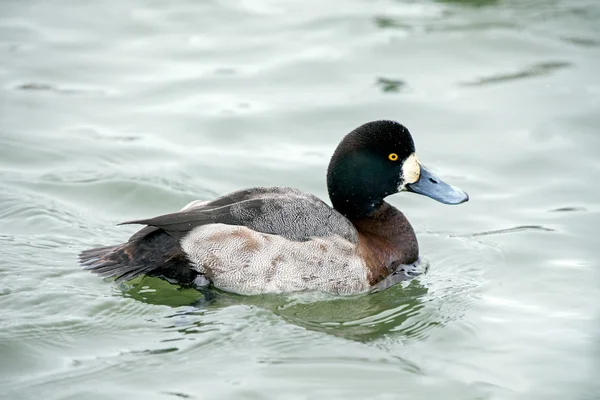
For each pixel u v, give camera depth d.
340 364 9.02
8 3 19.80
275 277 10.16
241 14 19.56
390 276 11.10
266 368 8.87
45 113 15.46
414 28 18.69
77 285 10.31
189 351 9.11
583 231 12.28
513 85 16.41
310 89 16.47
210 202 10.62
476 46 17.84
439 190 11.35
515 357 9.26
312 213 10.49
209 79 16.75
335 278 10.38
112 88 16.41
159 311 9.88
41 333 9.31
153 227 10.29
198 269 10.10
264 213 10.31
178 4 20.02
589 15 18.94
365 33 18.47
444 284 11.05
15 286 10.16
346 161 11.21
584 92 16.05
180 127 15.19
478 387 8.67
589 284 10.88
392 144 11.20
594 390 8.65
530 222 12.62
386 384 8.67
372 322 10.06
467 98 16.06
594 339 9.59
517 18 18.94
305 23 19.03
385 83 16.58
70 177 13.47
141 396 8.27
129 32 18.58
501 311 10.29
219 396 8.31
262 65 17.30
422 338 9.69
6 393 8.24
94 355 8.96
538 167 14.05
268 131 15.13
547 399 8.49
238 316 9.85
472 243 12.12
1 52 17.41
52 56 17.42
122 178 13.47
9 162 13.84
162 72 17.00
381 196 11.35
